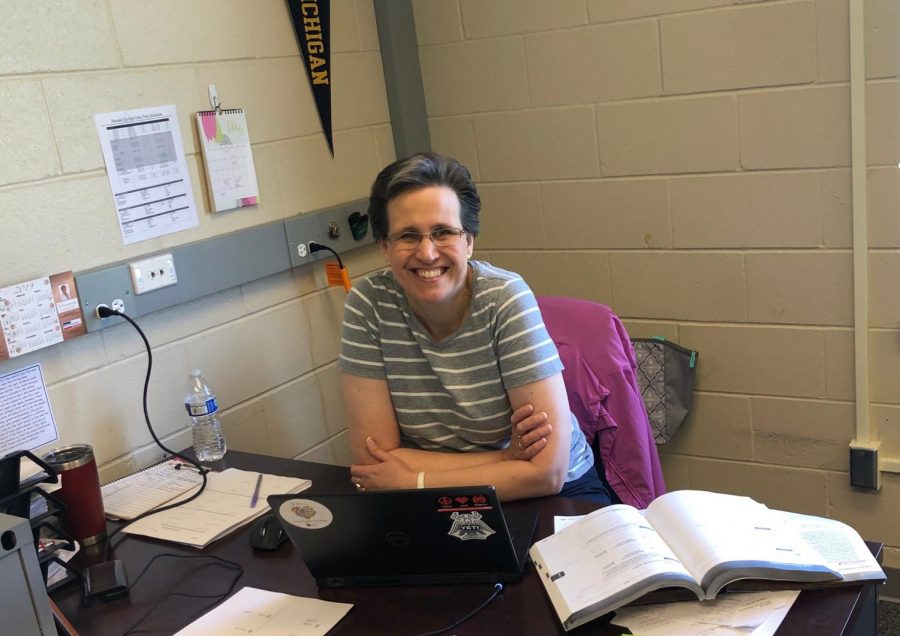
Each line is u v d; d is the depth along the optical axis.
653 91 2.43
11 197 1.79
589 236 2.66
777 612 1.19
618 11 2.42
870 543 1.36
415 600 1.34
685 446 2.66
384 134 2.77
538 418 1.65
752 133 2.33
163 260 2.06
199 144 2.17
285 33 2.40
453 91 2.77
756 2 2.24
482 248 2.86
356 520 1.31
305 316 2.52
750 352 2.49
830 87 2.20
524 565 1.38
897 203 2.19
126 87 2.00
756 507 1.40
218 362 2.27
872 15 2.11
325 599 1.37
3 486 1.45
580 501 1.60
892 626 2.32
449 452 1.83
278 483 1.83
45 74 1.84
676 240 2.52
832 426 2.42
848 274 2.30
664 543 1.32
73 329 1.89
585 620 1.20
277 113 2.38
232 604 1.38
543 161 2.67
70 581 1.51
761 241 2.39
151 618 1.38
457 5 2.68
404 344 1.80
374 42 2.70
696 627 1.18
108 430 2.01
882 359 2.31
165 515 1.73
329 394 2.62
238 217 2.29
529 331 1.72
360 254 2.71
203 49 2.17
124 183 2.00
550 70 2.58
